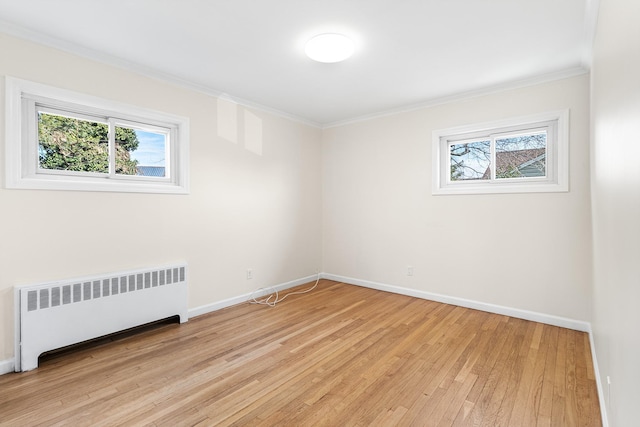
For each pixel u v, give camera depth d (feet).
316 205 15.30
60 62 7.67
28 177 7.42
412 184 12.61
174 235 9.96
